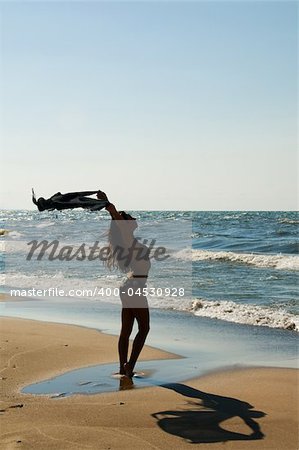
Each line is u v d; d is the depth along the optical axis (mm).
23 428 5285
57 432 5188
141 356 8367
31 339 9438
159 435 5145
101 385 6809
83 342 9219
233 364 7848
